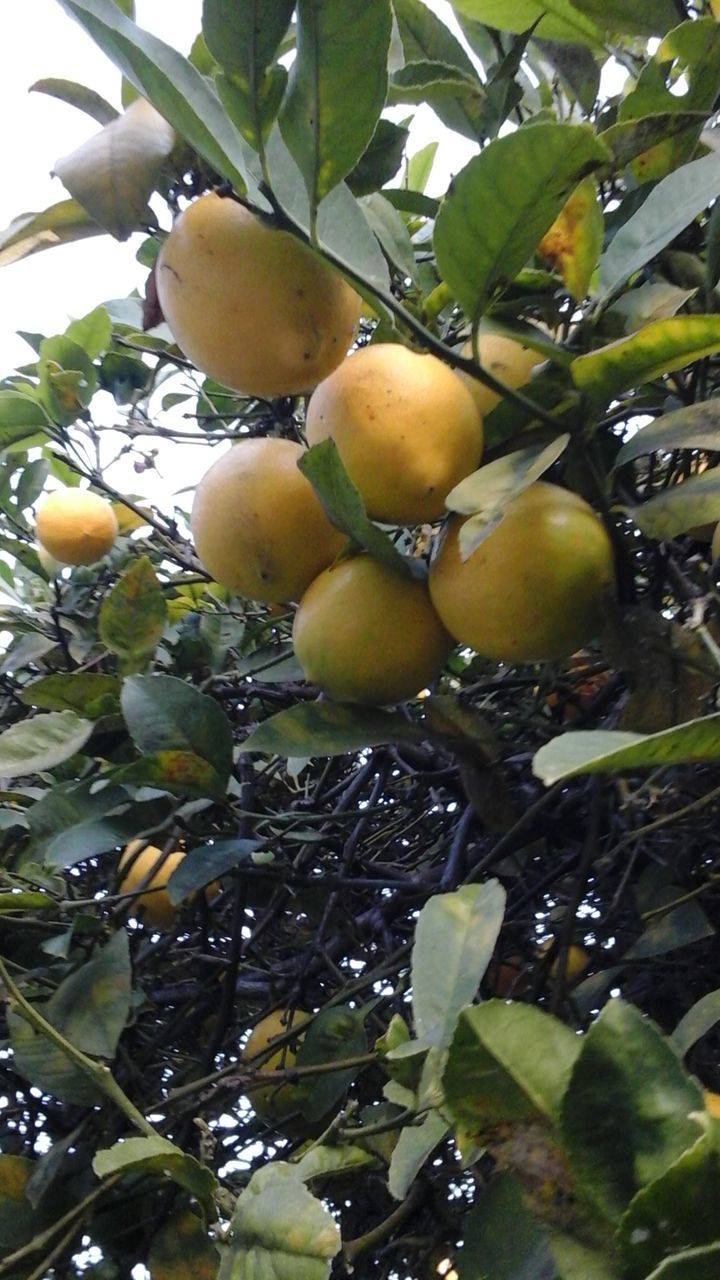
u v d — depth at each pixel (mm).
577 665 573
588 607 437
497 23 560
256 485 476
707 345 398
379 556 445
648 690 436
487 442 472
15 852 631
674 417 441
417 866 643
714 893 504
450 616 450
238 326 445
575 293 480
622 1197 270
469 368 436
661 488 555
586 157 381
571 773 284
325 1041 501
